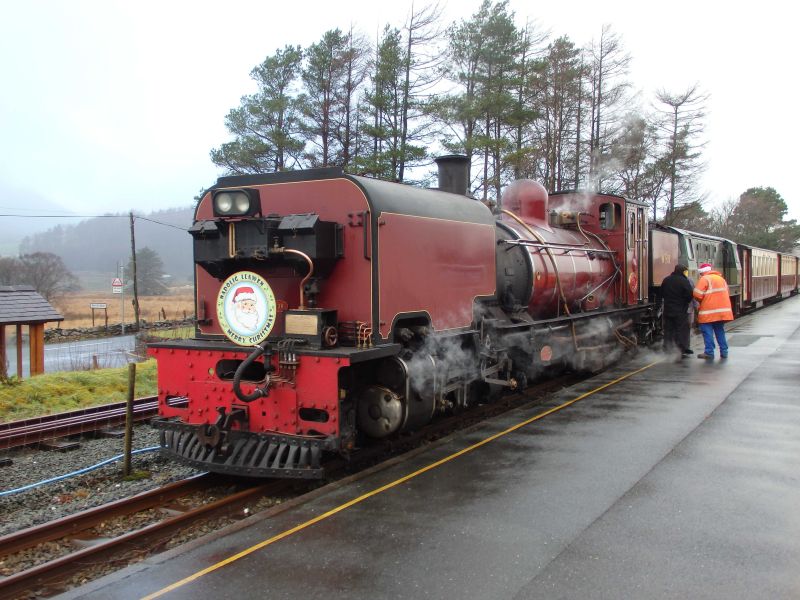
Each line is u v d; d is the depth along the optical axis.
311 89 23.78
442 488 5.20
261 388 5.32
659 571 3.69
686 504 4.71
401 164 21.44
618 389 9.16
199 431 5.46
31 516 5.28
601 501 4.82
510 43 22.36
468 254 7.14
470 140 20.64
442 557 3.96
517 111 22.73
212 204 5.79
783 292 32.81
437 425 7.45
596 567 3.76
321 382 5.14
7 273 58.22
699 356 11.88
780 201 64.69
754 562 3.77
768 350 12.77
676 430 6.80
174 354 5.95
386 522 4.53
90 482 6.09
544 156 27.12
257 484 5.71
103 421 8.38
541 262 9.21
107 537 4.75
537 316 9.45
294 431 5.26
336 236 5.59
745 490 4.98
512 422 7.34
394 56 21.34
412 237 6.06
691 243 16.88
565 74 26.12
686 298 12.35
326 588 3.61
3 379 10.57
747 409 7.66
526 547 4.06
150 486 5.92
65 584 3.94
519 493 5.04
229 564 3.94
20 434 7.49
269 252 5.45
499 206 10.88
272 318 5.36
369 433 5.84
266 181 6.02
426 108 21.59
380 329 5.55
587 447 6.26
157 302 62.88
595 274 11.01
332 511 4.76
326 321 5.49
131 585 3.71
